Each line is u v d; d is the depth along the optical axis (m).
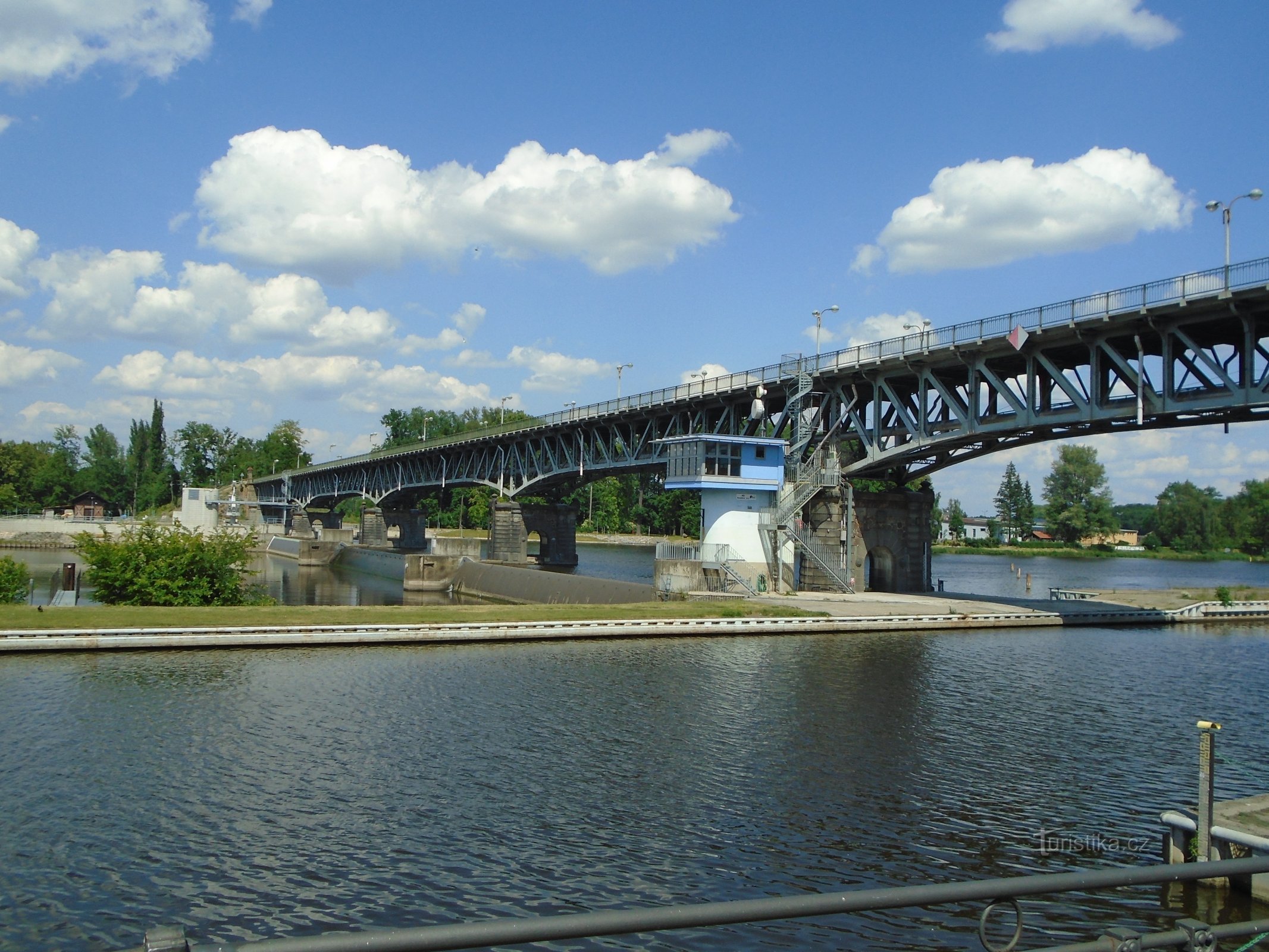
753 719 33.28
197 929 17.59
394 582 117.12
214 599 58.41
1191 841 20.27
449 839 21.86
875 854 21.47
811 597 67.06
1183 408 46.97
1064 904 19.20
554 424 100.00
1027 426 54.53
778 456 70.81
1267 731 33.66
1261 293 42.75
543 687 37.75
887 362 62.81
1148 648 53.66
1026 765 28.67
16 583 58.84
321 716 32.38
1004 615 60.88
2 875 19.72
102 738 29.38
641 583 80.31
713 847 21.69
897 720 33.81
